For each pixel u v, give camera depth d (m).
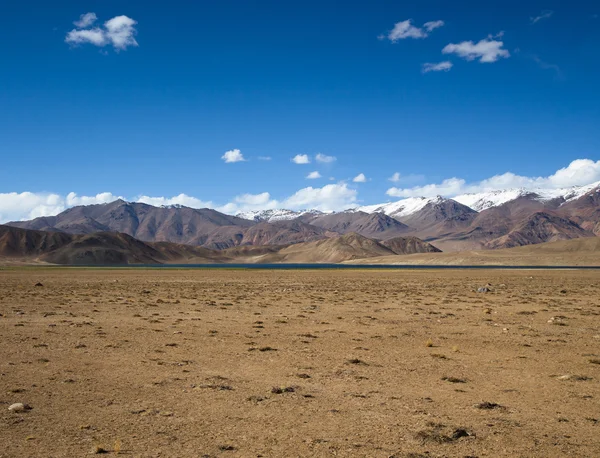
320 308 47.44
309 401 16.47
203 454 12.00
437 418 14.78
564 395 17.33
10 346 26.12
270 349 25.47
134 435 13.27
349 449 12.34
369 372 20.62
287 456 11.91
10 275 139.62
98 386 18.20
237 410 15.47
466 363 22.45
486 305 51.09
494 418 14.82
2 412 15.09
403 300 57.19
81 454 11.93
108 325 34.69
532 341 28.38
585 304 52.47
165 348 25.75
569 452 12.28
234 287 86.19
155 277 130.62
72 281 106.44
